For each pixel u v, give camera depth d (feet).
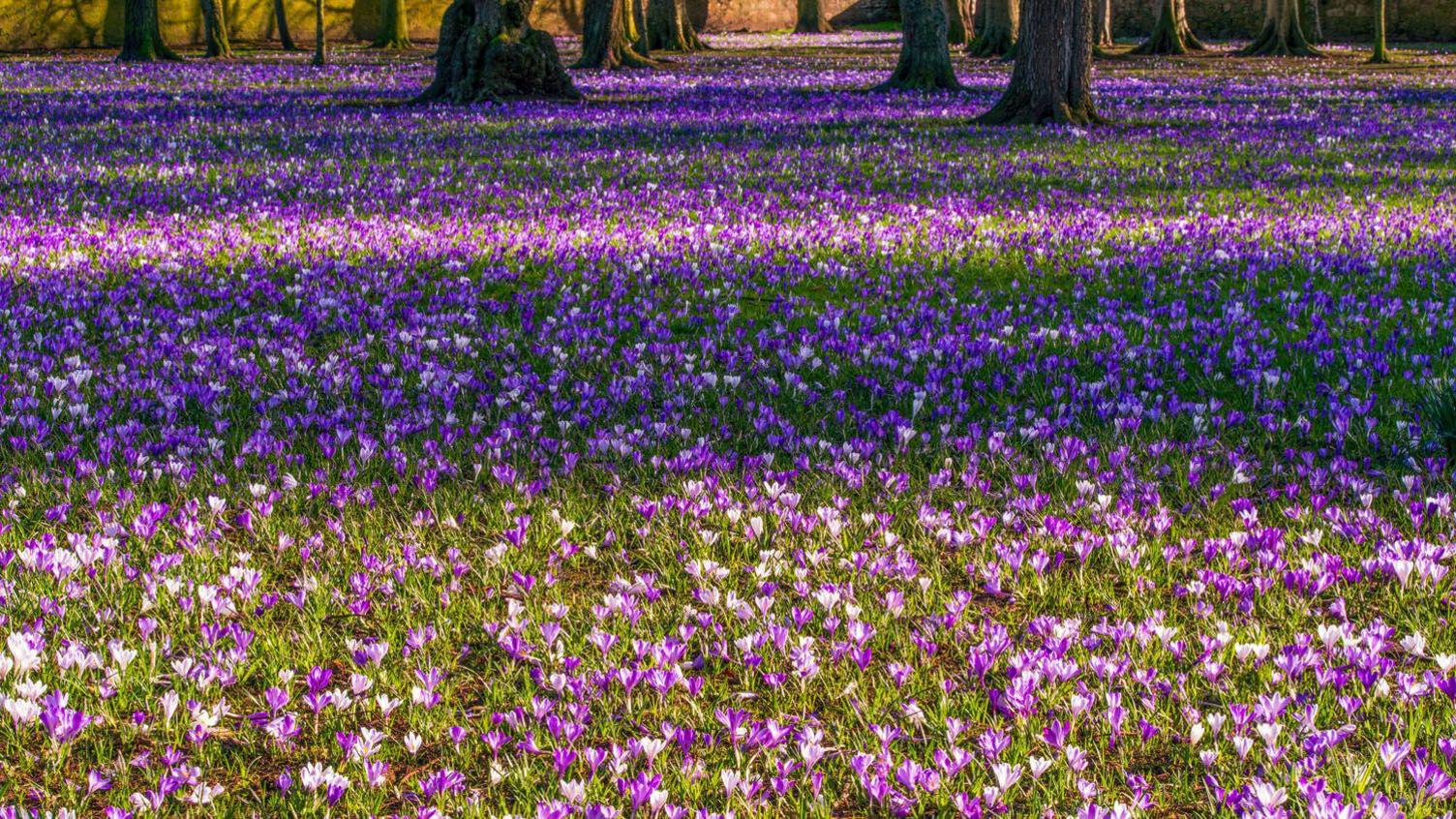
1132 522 14.43
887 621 12.16
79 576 12.75
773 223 37.88
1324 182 47.55
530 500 15.17
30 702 9.86
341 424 18.25
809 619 11.86
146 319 24.08
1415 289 28.35
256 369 20.66
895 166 52.31
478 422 18.31
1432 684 10.55
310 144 59.31
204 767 10.00
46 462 16.02
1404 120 74.64
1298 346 22.76
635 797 8.87
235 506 15.16
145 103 85.66
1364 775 9.25
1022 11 71.46
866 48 178.81
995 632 11.27
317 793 9.51
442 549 14.10
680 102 88.99
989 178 48.85
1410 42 196.03
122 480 15.65
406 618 12.30
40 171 47.52
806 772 9.72
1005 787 9.04
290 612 12.62
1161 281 29.48
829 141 62.18
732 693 11.16
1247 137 64.49
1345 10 200.54
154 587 12.14
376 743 9.72
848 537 14.15
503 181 47.14
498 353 22.45
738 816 9.21
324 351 22.62
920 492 15.61
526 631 12.03
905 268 30.73
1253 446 17.49
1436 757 9.85
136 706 10.70
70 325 23.82
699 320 25.23
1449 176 48.80
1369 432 17.12
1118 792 9.68
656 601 12.84
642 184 46.78
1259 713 9.97
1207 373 20.95
